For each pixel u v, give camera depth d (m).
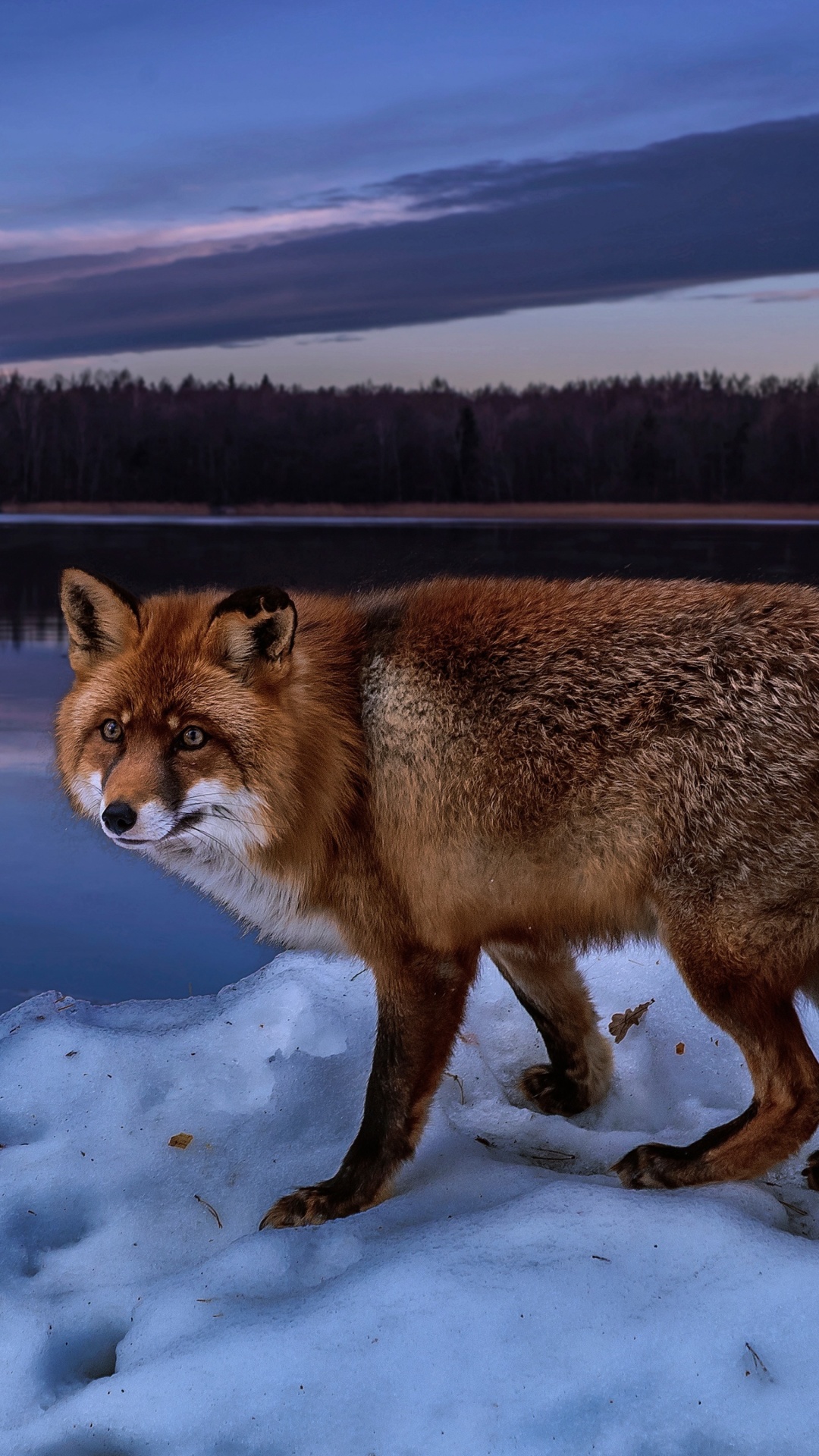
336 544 31.81
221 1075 4.03
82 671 3.42
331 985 4.64
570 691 3.21
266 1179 3.44
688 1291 2.60
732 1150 3.21
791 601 3.29
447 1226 2.89
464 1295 2.59
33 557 31.83
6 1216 3.31
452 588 3.60
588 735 3.16
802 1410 2.36
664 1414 2.39
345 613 3.62
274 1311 2.67
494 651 3.30
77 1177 3.50
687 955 3.15
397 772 3.29
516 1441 2.36
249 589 3.13
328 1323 2.57
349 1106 3.79
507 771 3.20
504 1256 2.73
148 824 3.03
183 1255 3.16
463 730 3.25
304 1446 2.40
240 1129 3.68
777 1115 3.16
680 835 3.11
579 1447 2.35
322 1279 2.88
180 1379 2.52
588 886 3.23
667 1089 4.04
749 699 3.11
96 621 3.38
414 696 3.32
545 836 3.19
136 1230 3.24
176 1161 3.55
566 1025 3.90
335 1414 2.43
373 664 3.42
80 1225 3.37
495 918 3.32
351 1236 2.99
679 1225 2.78
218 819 3.20
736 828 3.07
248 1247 2.94
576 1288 2.60
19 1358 2.74
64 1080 4.01
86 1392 2.56
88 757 3.31
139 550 31.92
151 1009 4.73
